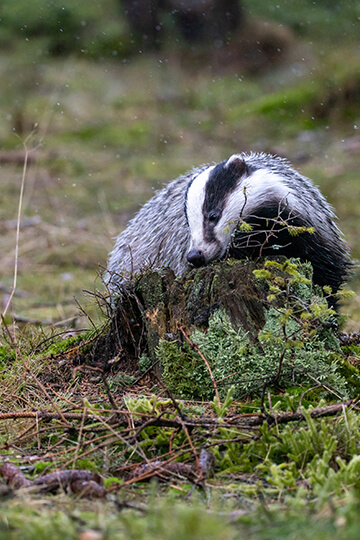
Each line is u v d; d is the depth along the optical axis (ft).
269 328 24.75
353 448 19.56
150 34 124.77
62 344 30.25
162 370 25.21
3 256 59.62
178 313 26.11
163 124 98.53
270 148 85.97
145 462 19.88
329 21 117.19
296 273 23.66
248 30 119.14
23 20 128.67
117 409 22.71
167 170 83.56
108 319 28.50
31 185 75.66
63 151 89.40
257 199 33.35
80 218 69.72
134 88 112.78
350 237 60.90
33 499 17.11
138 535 13.98
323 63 101.30
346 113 92.58
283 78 108.88
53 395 26.08
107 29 126.93
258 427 20.75
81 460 20.21
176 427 20.83
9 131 94.63
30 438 22.43
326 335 26.25
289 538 13.94
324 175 76.79
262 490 17.63
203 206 32.71
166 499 17.26
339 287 36.45
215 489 18.15
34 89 111.65
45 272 56.49
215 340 24.91
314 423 20.22
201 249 31.65
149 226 37.40
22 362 28.63
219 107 102.68
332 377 24.07
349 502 15.42
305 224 33.94
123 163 86.12
